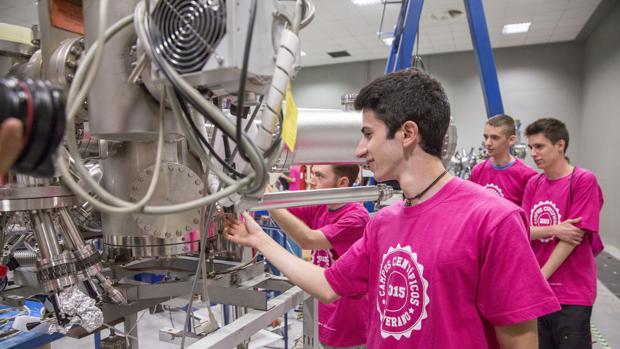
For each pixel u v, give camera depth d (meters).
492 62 2.30
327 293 1.03
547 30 7.07
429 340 0.76
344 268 1.02
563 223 1.84
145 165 0.78
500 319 0.72
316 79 9.89
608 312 3.39
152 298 1.01
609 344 2.83
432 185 0.82
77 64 0.73
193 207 0.50
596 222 1.81
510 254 0.71
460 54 8.66
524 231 0.73
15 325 0.96
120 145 0.80
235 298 0.96
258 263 1.12
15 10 5.03
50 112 0.34
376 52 8.50
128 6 0.65
